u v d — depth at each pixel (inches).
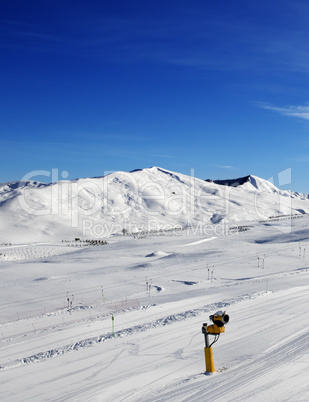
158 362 470.6
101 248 2716.5
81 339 599.5
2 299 1068.5
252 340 540.4
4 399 379.2
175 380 405.7
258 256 1819.6
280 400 338.3
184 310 773.3
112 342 561.0
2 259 2456.9
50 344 585.6
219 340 550.9
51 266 1777.8
